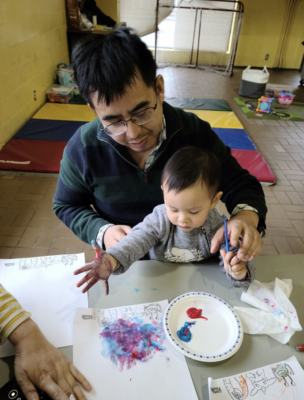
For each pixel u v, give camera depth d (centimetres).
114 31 78
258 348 75
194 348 73
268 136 361
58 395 63
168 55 614
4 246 202
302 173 295
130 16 566
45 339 72
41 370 66
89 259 196
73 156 104
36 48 359
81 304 83
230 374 69
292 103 466
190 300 84
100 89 74
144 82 77
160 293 87
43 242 207
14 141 304
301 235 226
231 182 111
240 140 338
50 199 243
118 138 87
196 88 502
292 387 67
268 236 223
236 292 89
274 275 94
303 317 82
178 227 92
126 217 116
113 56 72
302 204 255
